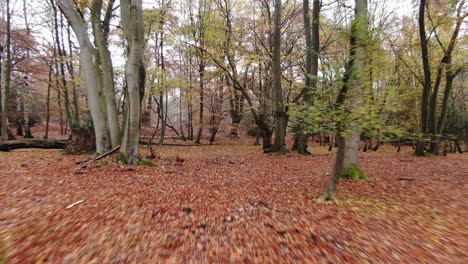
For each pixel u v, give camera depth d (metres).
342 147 6.21
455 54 17.80
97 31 10.84
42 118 33.94
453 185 7.83
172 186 7.66
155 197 6.45
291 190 7.45
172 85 19.77
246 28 21.66
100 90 12.22
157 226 4.60
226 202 6.27
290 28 21.58
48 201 5.71
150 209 5.51
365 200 6.31
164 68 21.44
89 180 7.84
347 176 8.60
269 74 21.36
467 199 6.38
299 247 3.86
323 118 5.62
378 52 5.54
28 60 21.56
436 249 3.76
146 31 19.12
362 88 5.14
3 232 4.02
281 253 3.67
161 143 24.00
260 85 23.34
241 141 29.92
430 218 5.08
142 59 10.02
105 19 12.88
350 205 5.92
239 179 9.02
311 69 15.84
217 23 21.19
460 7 14.63
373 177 9.06
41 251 3.52
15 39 19.25
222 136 31.06
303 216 5.24
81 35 10.42
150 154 14.87
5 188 6.68
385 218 5.10
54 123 36.59
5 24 19.70
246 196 6.84
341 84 5.21
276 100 16.70
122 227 4.48
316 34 15.52
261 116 18.47
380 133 5.17
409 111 20.06
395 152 20.22
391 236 4.23
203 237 4.20
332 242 4.01
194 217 5.15
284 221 4.97
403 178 8.67
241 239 4.14
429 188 7.46
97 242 3.86
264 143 18.89
